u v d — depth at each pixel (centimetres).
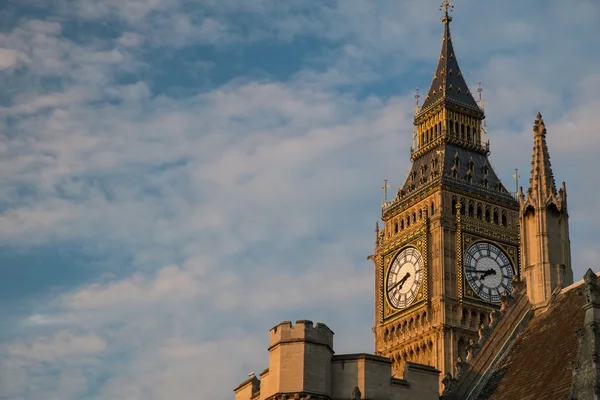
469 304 13575
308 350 6806
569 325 7062
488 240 13975
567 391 6225
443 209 13988
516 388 6931
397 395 6925
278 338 6881
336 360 6912
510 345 7550
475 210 14125
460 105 14938
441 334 13325
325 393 6769
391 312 14150
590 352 5656
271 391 6806
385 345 14100
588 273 5875
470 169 14462
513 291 7800
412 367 7050
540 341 7262
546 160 8100
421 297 13775
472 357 7444
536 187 8006
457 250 13788
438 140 14700
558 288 7694
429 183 14212
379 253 14625
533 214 7956
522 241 7975
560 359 6744
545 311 7612
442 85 15125
